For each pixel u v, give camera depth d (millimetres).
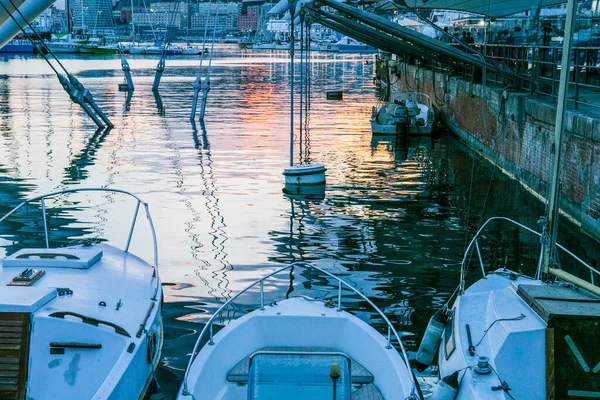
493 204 17375
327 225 15422
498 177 21000
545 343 6434
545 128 17250
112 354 7199
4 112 39188
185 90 54844
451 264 12523
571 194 15211
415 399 6492
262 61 111062
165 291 11156
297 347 8055
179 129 32594
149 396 7742
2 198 18078
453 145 28219
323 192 19016
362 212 16719
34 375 6961
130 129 32625
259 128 33000
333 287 11320
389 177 21250
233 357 7750
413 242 14008
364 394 7238
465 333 7352
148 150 26297
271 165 23188
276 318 8109
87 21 179125
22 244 13820
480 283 9055
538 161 17922
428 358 8055
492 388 6234
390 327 7770
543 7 26422
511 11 29000
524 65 24438
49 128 32750
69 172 21797
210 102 45625
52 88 54375
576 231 14281
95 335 7223
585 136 14203
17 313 7051
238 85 60750
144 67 88062
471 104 27312
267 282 11594
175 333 9500
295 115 38625
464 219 15922
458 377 6570
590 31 22297
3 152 25656
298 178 19656
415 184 20141
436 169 22609
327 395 6258
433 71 37281
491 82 26469
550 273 7867
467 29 38719
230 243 13977
